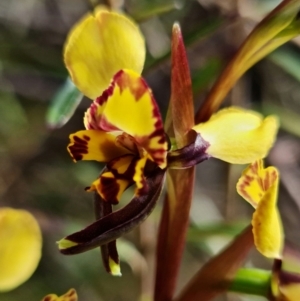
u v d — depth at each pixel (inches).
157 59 10.2
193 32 10.2
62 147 17.6
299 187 17.7
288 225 18.7
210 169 19.4
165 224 8.7
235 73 8.5
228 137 8.0
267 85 17.8
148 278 12.2
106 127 8.0
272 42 8.4
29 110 17.2
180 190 8.5
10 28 16.9
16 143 16.7
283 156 17.3
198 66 16.1
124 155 8.1
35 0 17.4
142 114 7.8
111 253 8.1
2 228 7.9
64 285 18.0
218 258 8.7
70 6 17.6
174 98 8.1
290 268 10.4
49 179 17.4
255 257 17.6
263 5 11.0
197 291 8.8
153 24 15.2
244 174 8.1
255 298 15.3
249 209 17.2
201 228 10.8
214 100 8.5
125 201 13.5
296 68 11.0
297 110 17.9
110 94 7.9
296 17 8.3
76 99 9.7
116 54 8.2
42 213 13.5
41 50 11.2
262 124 8.0
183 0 11.7
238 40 12.1
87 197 17.5
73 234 7.9
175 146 8.2
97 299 18.0
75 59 8.2
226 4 11.7
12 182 17.2
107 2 10.6
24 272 8.0
